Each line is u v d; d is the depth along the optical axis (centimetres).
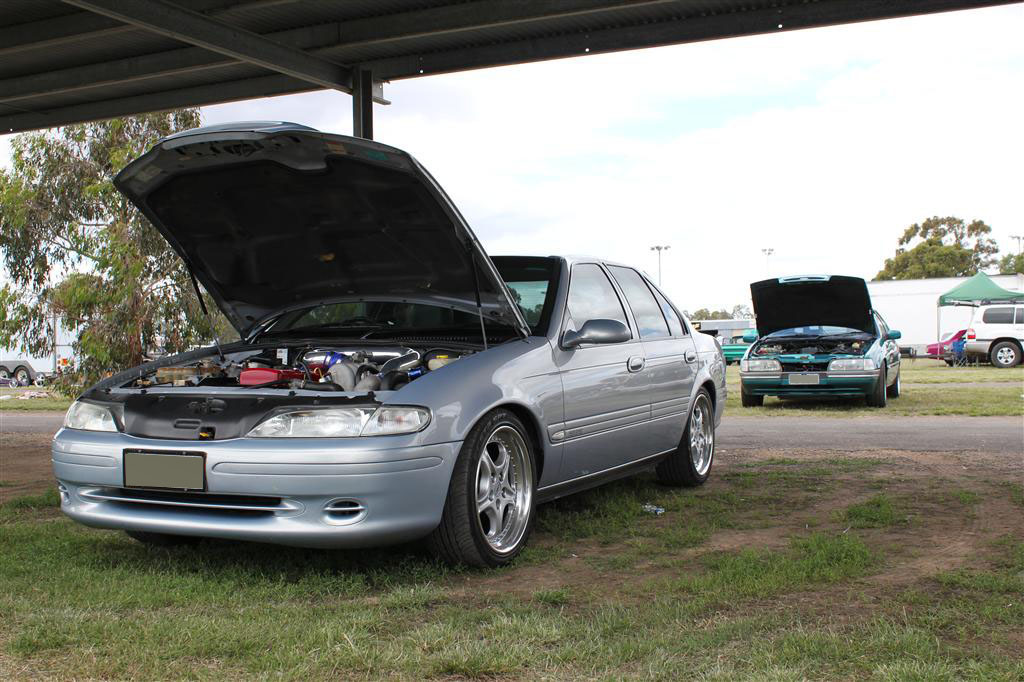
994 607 300
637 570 369
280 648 265
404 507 332
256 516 337
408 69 824
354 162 375
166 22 655
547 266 460
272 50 748
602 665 254
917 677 234
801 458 709
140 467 349
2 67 864
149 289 1366
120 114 953
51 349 1412
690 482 568
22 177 1360
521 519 390
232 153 386
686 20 734
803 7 700
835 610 304
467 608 313
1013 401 1212
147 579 342
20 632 280
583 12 686
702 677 241
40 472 708
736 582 336
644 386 493
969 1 656
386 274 448
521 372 390
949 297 2498
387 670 251
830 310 1209
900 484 571
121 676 246
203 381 405
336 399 340
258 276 478
